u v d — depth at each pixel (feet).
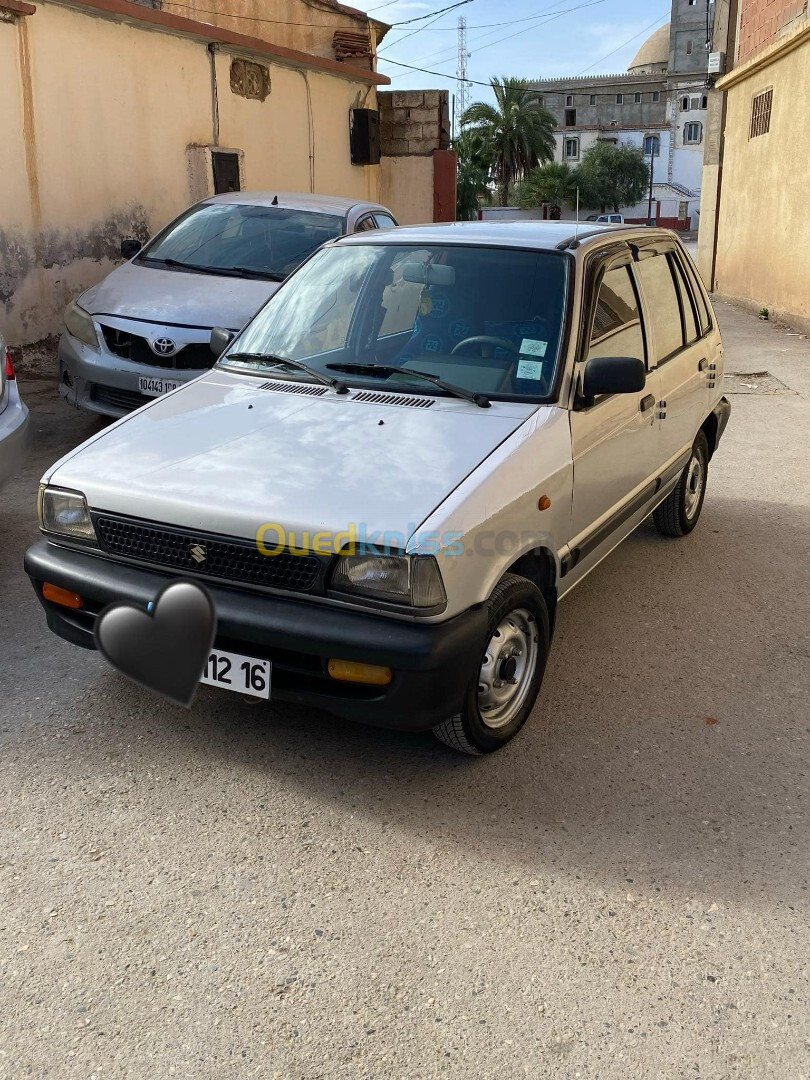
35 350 31.94
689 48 267.18
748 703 13.08
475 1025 7.78
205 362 21.31
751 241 59.11
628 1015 7.92
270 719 12.24
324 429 11.51
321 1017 7.82
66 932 8.65
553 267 13.11
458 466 10.61
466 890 9.33
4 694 12.66
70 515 11.26
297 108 46.14
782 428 28.86
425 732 12.11
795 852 10.03
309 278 14.73
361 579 9.74
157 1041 7.55
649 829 10.33
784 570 17.98
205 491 10.49
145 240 36.40
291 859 9.70
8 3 28.60
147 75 35.42
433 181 56.29
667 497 18.61
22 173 30.48
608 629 15.30
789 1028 7.84
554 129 278.05
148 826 10.13
